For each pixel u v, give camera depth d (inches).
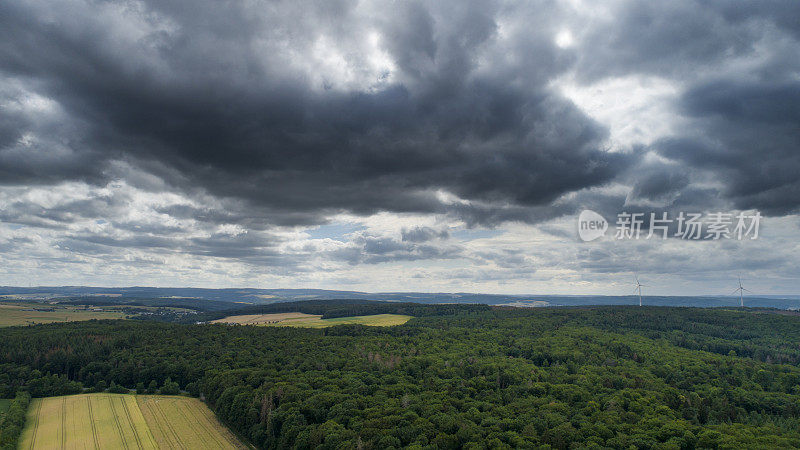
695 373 5876.0
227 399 4680.1
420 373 5679.1
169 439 4183.1
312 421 4092.0
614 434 3764.8
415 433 3592.5
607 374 5615.2
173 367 6131.9
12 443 3907.5
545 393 4921.3
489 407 4318.4
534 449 3346.5
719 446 3440.0
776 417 4517.7
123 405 5162.4
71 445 4005.9
